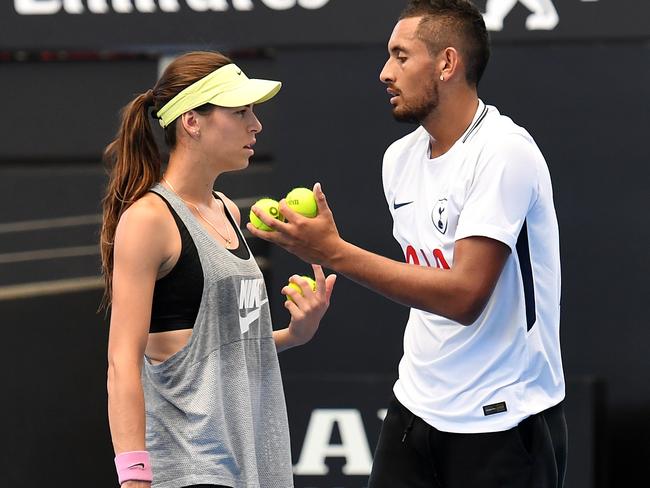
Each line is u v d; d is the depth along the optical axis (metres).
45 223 21.61
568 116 20.69
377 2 20.56
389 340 21.06
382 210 21.06
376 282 11.98
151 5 20.73
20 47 20.89
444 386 13.05
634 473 20.72
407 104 12.87
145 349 11.59
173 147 12.02
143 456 11.02
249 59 21.44
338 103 21.14
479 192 12.25
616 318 20.67
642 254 20.59
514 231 12.16
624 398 20.69
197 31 20.72
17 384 21.52
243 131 11.90
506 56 20.77
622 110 20.58
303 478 20.31
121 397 11.02
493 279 12.15
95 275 21.62
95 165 21.64
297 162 21.23
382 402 20.36
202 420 11.46
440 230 12.80
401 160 13.43
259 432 12.19
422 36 12.70
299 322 12.97
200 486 11.38
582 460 19.59
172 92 11.81
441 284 11.99
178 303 11.55
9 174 21.69
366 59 21.05
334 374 21.11
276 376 12.35
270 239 11.96
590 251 20.72
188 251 11.49
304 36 20.69
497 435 12.86
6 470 21.45
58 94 21.62
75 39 20.84
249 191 21.66
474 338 12.77
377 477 13.76
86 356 21.61
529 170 12.29
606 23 20.20
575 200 20.73
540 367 12.95
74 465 21.56
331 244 11.89
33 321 21.58
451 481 13.19
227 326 11.81
